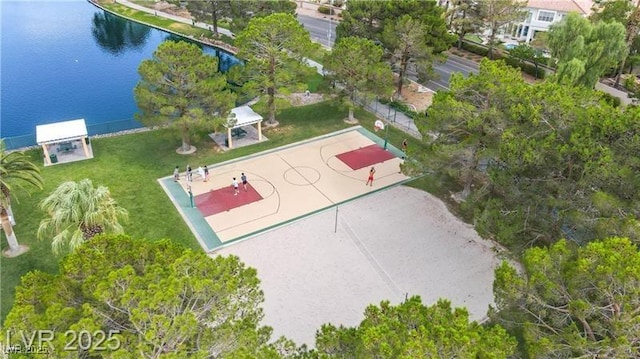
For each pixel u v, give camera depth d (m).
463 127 29.30
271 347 14.90
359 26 52.34
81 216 22.41
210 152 40.19
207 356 13.46
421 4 51.78
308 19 88.62
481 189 28.12
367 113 48.66
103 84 60.09
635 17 53.56
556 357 15.70
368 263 28.55
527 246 24.33
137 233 30.06
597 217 20.80
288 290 26.30
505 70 30.31
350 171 38.31
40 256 27.67
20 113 52.19
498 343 14.25
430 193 35.75
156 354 12.95
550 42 49.09
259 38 40.16
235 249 29.17
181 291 13.99
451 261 28.95
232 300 15.63
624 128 21.08
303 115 47.66
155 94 36.41
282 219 32.16
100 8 93.31
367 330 14.03
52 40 76.81
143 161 38.31
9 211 30.09
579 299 16.16
